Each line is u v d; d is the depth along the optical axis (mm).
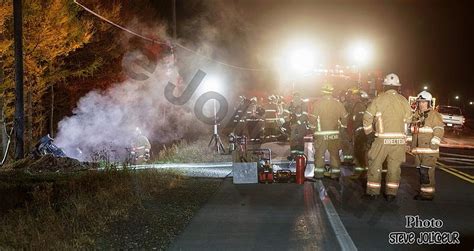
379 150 9531
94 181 11281
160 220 8164
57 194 10359
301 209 8883
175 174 12594
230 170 13812
